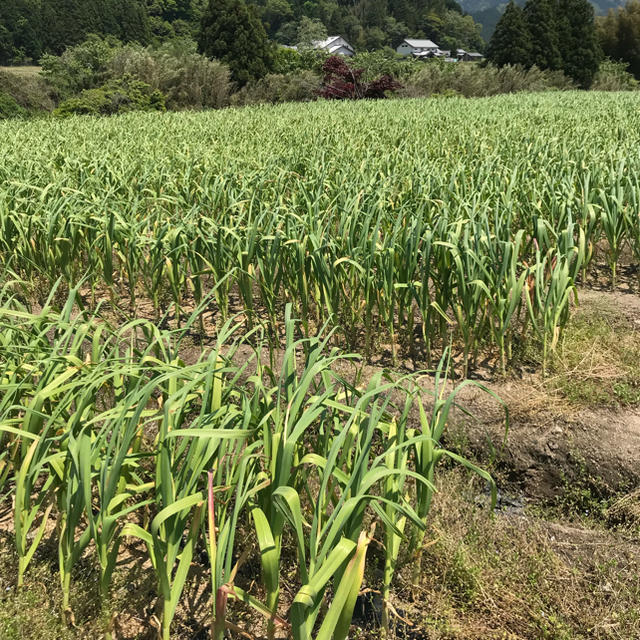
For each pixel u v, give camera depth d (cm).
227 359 247
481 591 242
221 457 205
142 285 544
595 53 4603
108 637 212
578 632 227
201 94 3231
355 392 228
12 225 512
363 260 395
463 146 924
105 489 195
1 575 241
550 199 523
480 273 385
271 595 185
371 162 714
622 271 561
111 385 311
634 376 368
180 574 194
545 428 332
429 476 219
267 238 398
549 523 287
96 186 621
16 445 260
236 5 3688
